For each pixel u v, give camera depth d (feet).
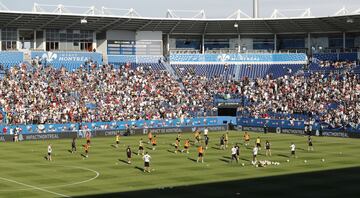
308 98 381.60
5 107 337.72
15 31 416.46
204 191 163.22
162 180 181.88
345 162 223.10
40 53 407.23
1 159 232.73
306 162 223.30
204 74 435.53
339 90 380.78
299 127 353.72
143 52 457.27
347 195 157.89
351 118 337.72
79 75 396.16
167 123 366.22
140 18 416.46
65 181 180.34
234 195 157.48
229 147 277.85
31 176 190.08
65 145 288.30
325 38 463.42
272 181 179.73
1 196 157.07
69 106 355.77
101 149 269.64
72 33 434.71
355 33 452.76
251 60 449.48
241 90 411.54
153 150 265.75
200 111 388.98
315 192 161.99
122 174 194.08
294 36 472.44
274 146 282.36
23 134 316.19
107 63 428.97
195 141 305.94
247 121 383.04
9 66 387.14
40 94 359.87
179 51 475.72
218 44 478.59
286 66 441.68
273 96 396.57
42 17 389.19
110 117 354.54
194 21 436.35
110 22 418.10
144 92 393.50
